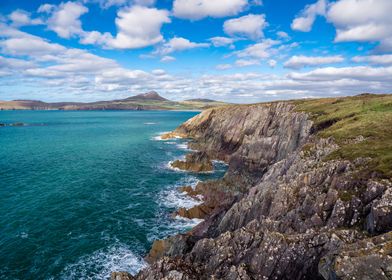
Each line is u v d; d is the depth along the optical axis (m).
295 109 83.12
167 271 23.00
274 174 41.56
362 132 38.78
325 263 15.16
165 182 65.06
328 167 29.50
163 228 42.41
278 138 69.06
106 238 39.16
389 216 19.34
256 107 102.94
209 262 23.69
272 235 22.09
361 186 24.22
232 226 33.78
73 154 97.31
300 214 25.58
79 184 61.88
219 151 99.38
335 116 57.94
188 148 111.69
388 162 25.42
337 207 23.19
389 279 12.51
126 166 80.25
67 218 44.75
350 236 19.73
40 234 39.56
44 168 75.62
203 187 56.12
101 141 130.38
